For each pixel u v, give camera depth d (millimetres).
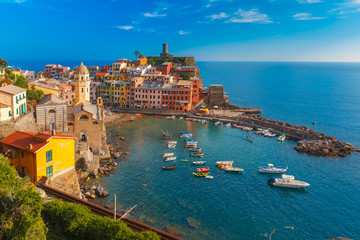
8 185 35844
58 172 57906
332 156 105750
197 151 107625
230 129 147375
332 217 64812
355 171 91750
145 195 71375
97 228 35531
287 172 89625
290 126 146875
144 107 189875
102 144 105750
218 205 68250
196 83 196875
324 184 81688
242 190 76438
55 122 84000
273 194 74750
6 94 71125
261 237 56969
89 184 75562
